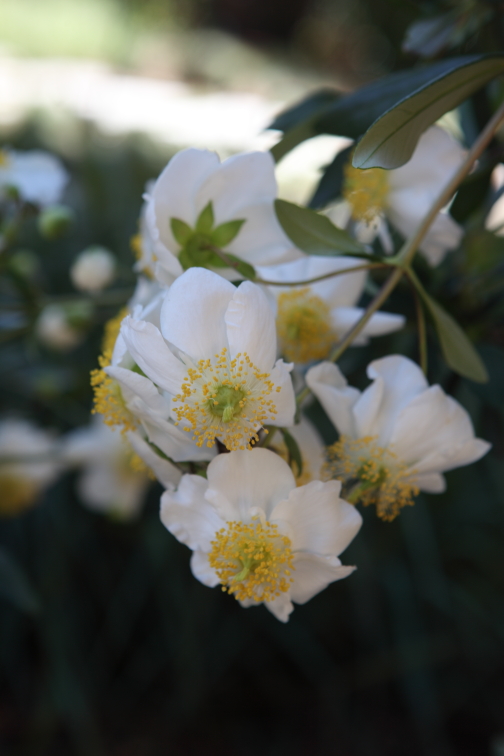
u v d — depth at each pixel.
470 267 0.47
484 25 0.47
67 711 0.81
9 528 0.89
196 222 0.40
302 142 0.44
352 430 0.40
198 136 1.35
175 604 0.89
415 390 0.40
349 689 0.90
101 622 0.92
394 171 0.44
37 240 0.97
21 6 2.81
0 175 0.56
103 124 1.19
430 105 0.38
